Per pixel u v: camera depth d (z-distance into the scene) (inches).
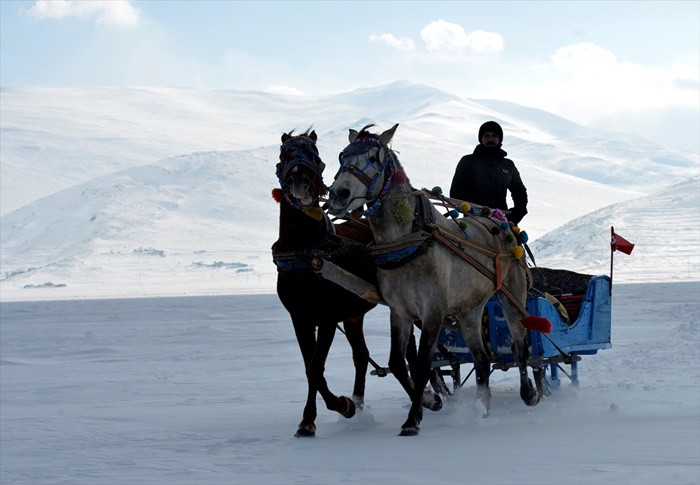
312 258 347.9
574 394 463.2
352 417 396.8
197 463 304.3
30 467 306.7
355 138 356.2
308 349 368.8
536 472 267.1
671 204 5743.1
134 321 1626.5
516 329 419.5
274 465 296.4
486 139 456.4
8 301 4313.5
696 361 606.2
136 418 438.3
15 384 634.8
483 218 412.8
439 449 316.5
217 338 1072.8
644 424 362.9
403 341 365.1
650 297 1903.3
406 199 354.0
